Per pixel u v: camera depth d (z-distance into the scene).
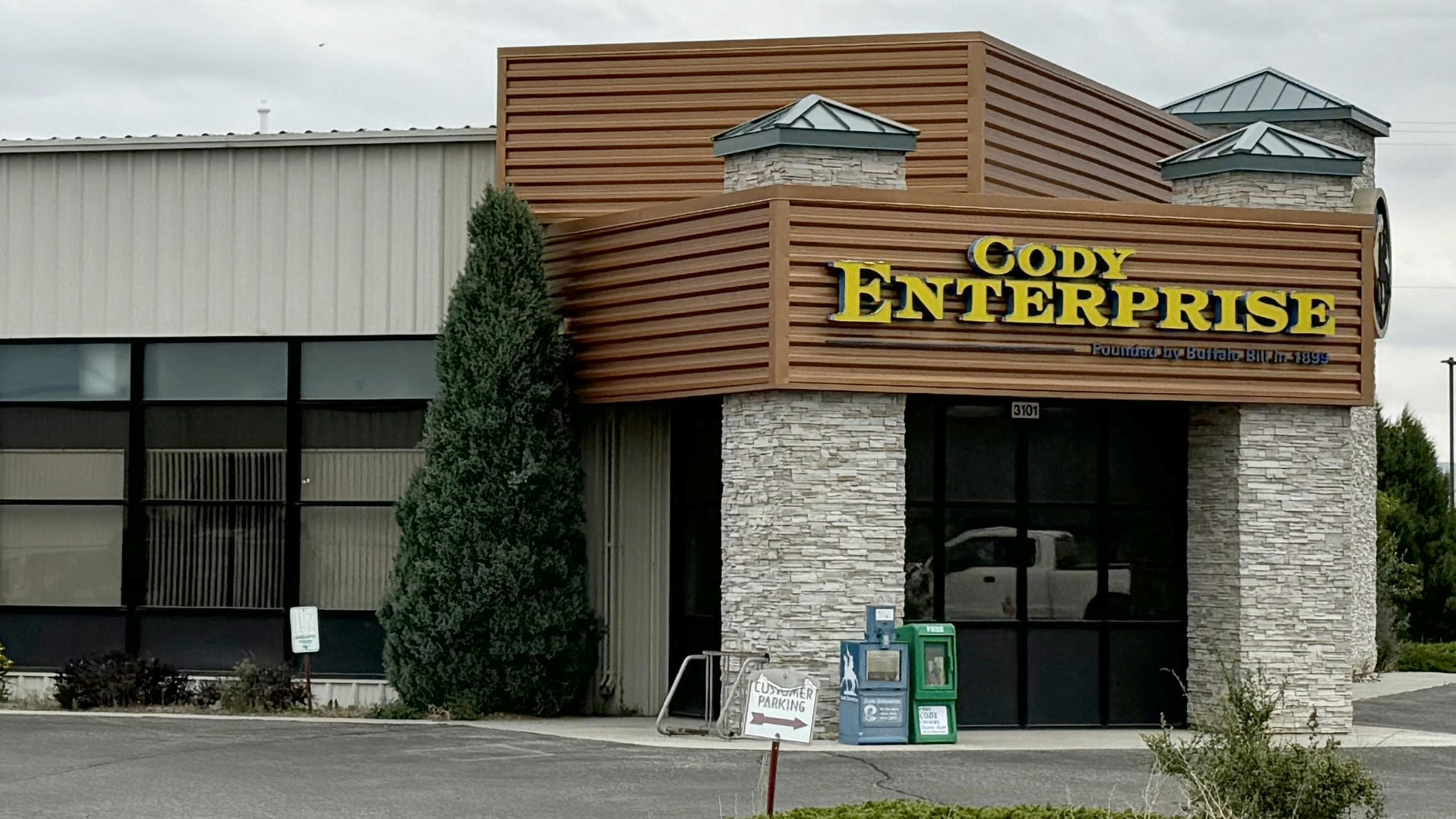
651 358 22.48
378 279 24.77
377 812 15.34
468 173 24.81
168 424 25.27
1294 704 22.62
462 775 17.45
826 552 21.09
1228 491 22.84
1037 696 23.08
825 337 20.98
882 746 20.50
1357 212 25.92
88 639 25.33
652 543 23.95
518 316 23.09
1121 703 23.36
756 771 18.03
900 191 21.36
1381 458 46.00
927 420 22.97
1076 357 21.81
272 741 19.84
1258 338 22.50
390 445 24.81
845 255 21.12
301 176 24.98
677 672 23.83
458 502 22.77
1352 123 31.81
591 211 24.50
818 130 21.34
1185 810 13.79
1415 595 41.75
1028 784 17.61
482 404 22.89
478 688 22.69
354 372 24.94
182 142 25.06
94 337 25.33
